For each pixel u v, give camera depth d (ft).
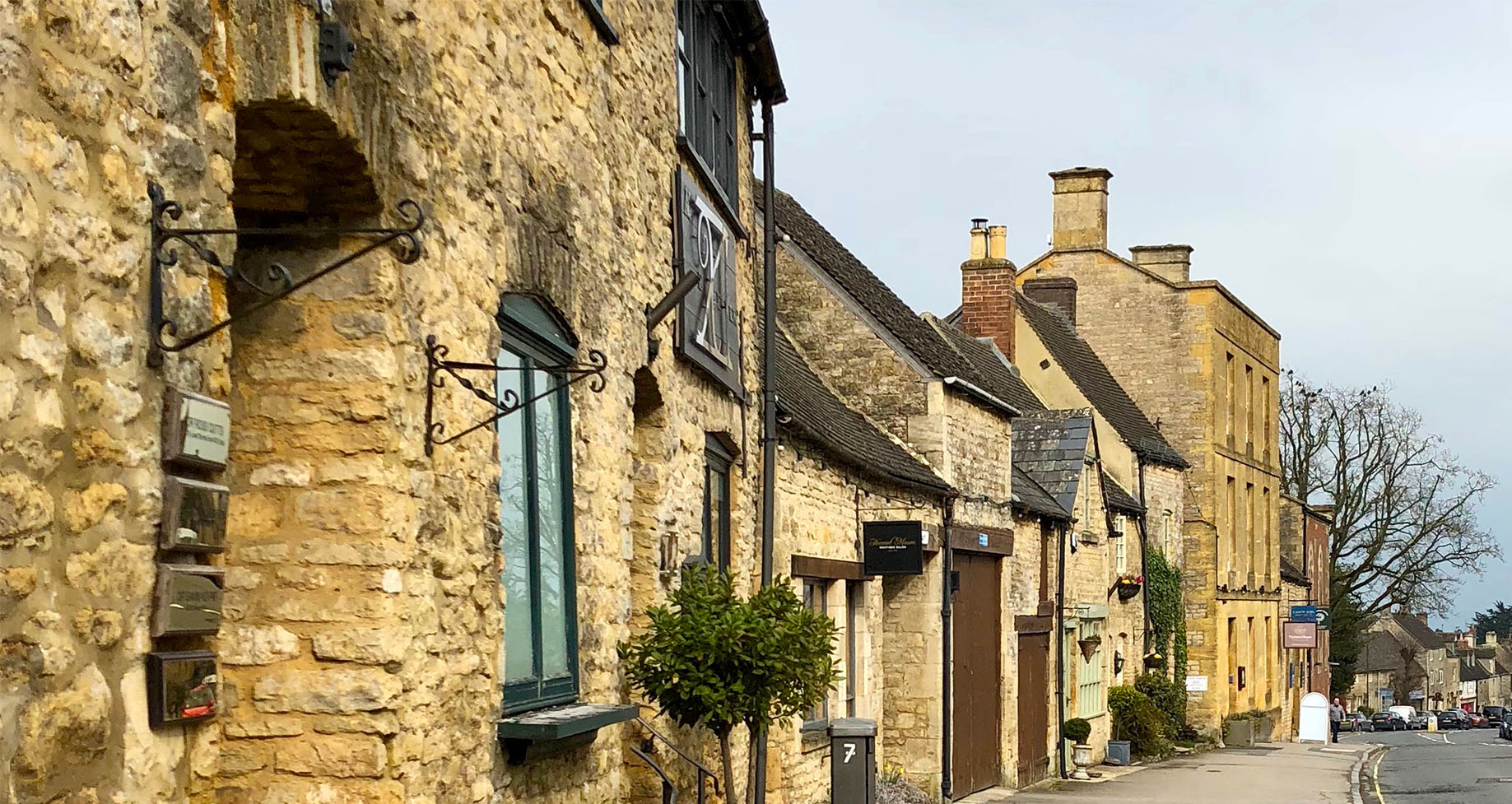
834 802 40.52
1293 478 173.99
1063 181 126.11
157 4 13.82
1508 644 465.88
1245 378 134.51
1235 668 127.44
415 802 18.04
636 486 31.09
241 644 17.56
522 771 22.12
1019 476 80.94
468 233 20.61
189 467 14.37
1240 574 129.39
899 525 53.16
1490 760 104.06
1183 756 100.83
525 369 20.11
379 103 17.95
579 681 25.18
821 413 52.60
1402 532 171.63
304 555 17.67
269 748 17.44
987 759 67.67
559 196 24.70
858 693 54.54
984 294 97.30
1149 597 105.40
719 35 39.58
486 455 20.93
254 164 17.52
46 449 12.14
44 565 12.11
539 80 23.93
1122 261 123.65
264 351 17.98
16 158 11.76
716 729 30.07
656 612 29.30
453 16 20.34
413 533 18.28
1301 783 77.25
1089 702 89.15
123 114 13.25
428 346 18.99
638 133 30.09
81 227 12.61
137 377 13.44
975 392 63.93
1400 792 75.20
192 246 14.14
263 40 15.71
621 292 28.27
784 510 44.78
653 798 30.60
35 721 11.92
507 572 22.50
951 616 60.75
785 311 62.95
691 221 33.81
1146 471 106.63
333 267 15.80
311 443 17.85
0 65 11.59
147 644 13.67
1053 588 80.84
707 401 36.32
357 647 17.52
